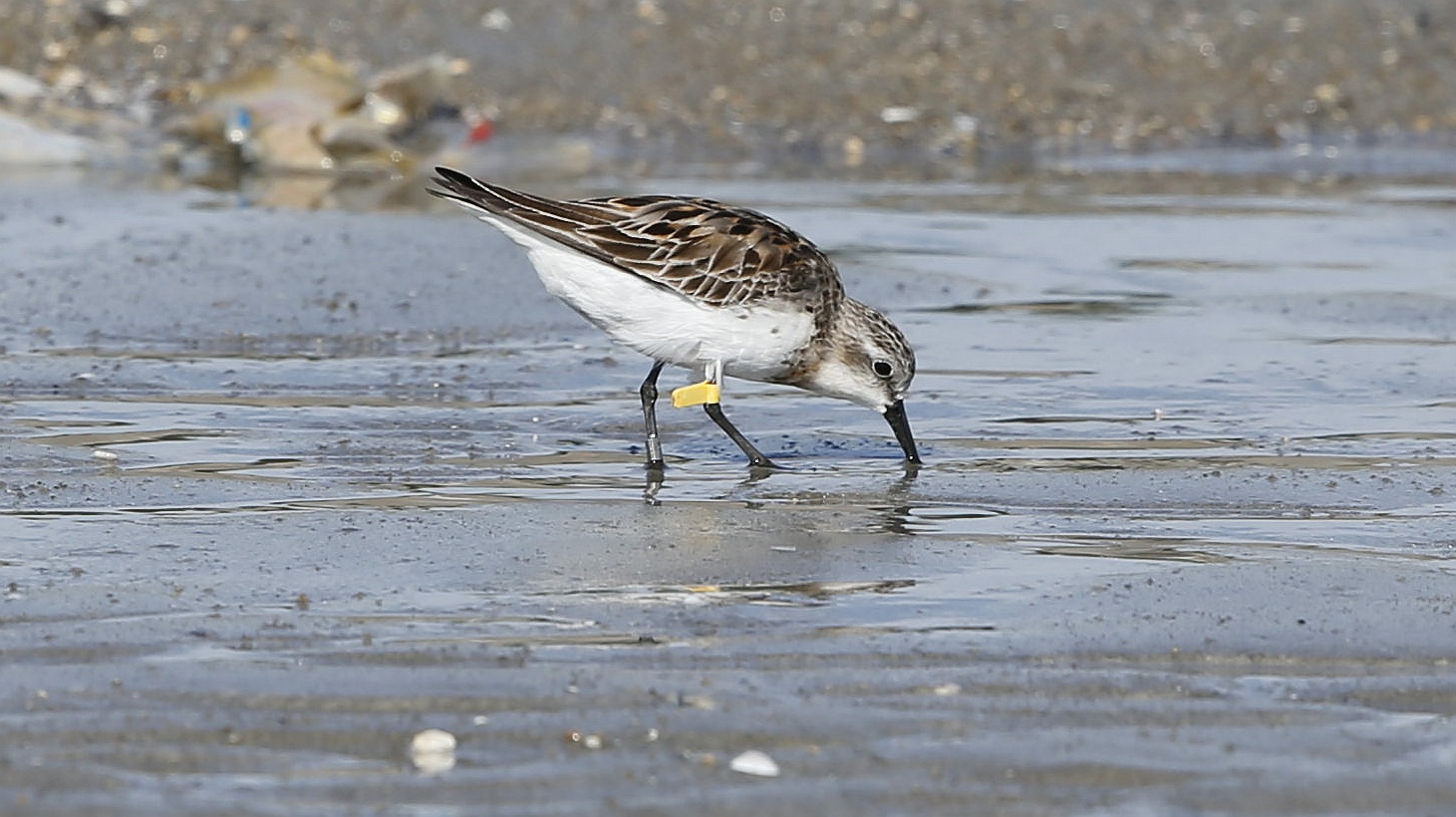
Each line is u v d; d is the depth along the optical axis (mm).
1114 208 22922
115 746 7559
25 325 16125
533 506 11438
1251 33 30266
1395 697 8250
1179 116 28156
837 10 30328
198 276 17766
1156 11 30859
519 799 7164
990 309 17781
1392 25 30531
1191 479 12258
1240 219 22266
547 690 8195
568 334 16422
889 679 8406
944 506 11672
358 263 18375
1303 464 12656
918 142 26953
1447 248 20531
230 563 10078
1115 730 7852
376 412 13875
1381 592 9648
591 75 28156
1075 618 9273
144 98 26703
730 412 14188
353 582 9773
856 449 13227
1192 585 9805
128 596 9445
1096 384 15055
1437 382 15086
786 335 12750
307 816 6984
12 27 28062
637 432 13633
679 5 30141
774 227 12844
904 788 7285
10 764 7363
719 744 7668
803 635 9016
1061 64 29250
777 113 27562
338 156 25000
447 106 26859
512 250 19047
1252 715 8023
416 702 8039
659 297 12453
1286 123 28016
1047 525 11211
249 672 8375
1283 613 9320
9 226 19922
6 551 10242
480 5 29641
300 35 28375
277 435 13195
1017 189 24203
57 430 13148
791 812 7082
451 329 16438
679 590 9711
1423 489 12016
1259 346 16297
